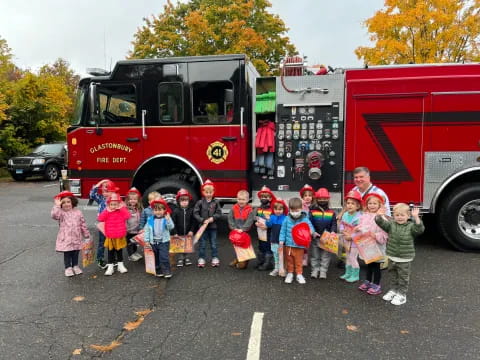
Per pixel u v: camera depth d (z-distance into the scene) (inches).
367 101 216.8
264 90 234.8
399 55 520.7
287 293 161.9
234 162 238.7
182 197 195.9
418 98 211.8
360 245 157.4
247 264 200.5
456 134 209.8
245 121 237.0
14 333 128.7
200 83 240.7
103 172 254.8
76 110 258.8
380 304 150.4
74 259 187.0
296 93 228.7
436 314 141.3
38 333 128.6
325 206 181.2
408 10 501.0
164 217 180.9
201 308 147.4
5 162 780.6
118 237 183.6
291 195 234.2
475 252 218.2
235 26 733.3
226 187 241.0
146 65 246.5
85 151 256.2
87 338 125.1
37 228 290.0
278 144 233.5
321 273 179.3
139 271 192.2
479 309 145.6
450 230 216.4
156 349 118.0
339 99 224.1
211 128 240.4
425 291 163.0
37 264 203.5
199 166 243.3
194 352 116.1
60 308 148.3
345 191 222.7
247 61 241.1
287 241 173.5
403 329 130.0
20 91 813.2
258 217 186.5
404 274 148.9
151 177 262.2
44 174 648.4
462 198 212.4
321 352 115.8
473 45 499.5
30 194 491.5
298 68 246.2
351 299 155.3
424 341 122.1
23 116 815.7
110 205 184.5
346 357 113.1
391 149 216.2
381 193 170.2
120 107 251.8
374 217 158.4
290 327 131.5
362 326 132.2
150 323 135.2
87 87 255.1
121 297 158.9
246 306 148.8
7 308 148.4
